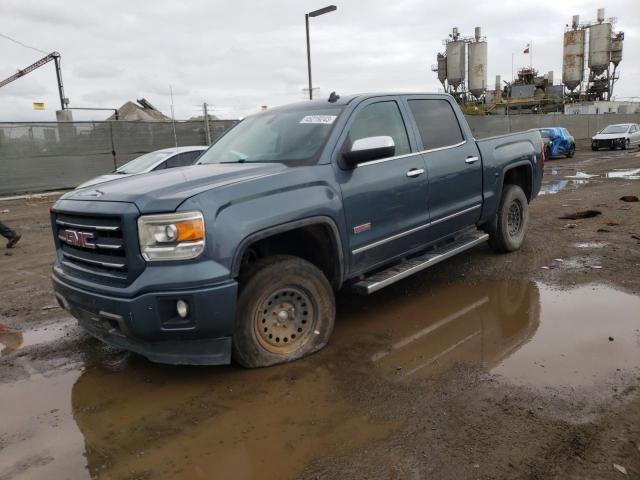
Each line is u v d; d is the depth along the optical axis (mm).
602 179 15070
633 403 3047
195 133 23047
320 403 3262
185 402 3369
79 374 3887
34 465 2785
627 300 4738
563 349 3807
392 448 2758
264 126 4875
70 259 3906
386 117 4730
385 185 4383
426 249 5219
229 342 3516
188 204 3268
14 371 3975
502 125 36500
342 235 4035
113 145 20938
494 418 2975
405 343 4125
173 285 3230
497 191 5898
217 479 2598
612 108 59156
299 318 3887
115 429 3102
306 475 2590
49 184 19641
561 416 2955
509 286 5363
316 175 3916
